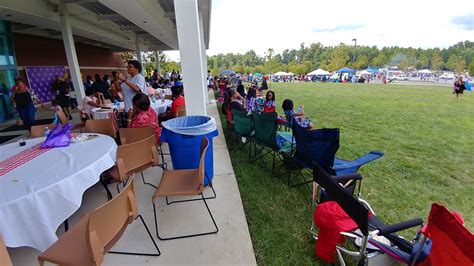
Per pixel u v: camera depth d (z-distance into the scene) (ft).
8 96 25.35
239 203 8.23
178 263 5.80
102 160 6.66
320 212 5.69
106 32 35.22
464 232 3.23
